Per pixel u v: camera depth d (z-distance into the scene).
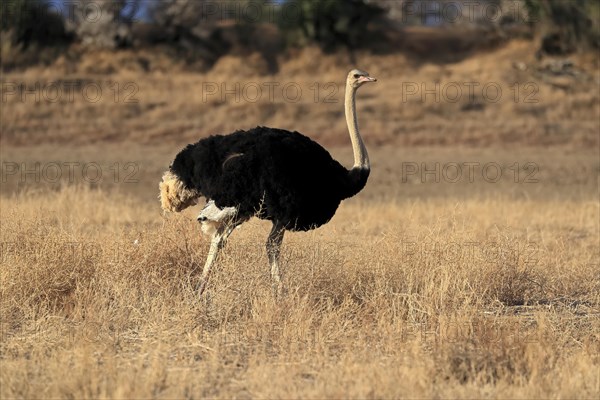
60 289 26.38
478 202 55.25
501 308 26.69
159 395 19.36
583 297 28.84
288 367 20.89
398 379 19.66
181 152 27.59
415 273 27.17
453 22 139.25
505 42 123.88
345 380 19.83
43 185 68.06
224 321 24.47
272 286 25.84
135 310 24.48
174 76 106.25
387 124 92.56
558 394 19.17
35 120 89.44
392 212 50.50
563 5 119.19
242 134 27.09
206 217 26.80
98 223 44.53
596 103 98.44
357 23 121.50
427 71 110.75
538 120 93.62
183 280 27.44
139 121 91.69
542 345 21.97
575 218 49.84
